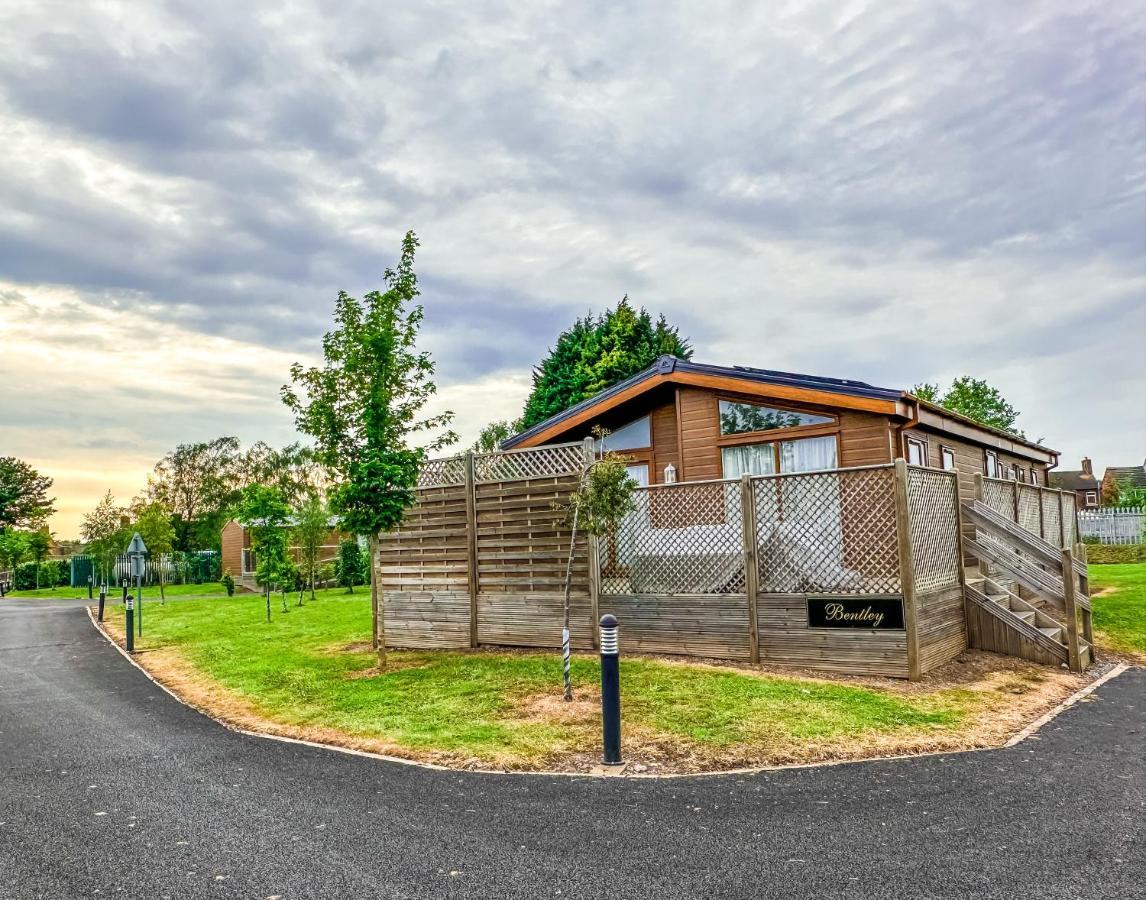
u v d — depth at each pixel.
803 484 8.72
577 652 10.05
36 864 4.05
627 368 33.88
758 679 7.88
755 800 4.72
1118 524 29.09
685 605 9.39
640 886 3.54
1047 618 10.19
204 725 7.69
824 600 8.42
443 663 10.01
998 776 5.08
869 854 3.82
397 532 12.26
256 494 23.86
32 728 7.80
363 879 3.72
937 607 8.77
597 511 8.48
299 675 9.91
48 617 21.77
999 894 3.32
